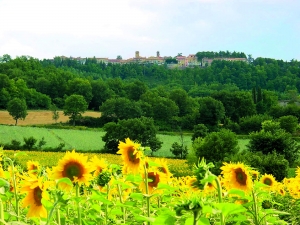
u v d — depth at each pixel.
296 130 121.94
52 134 110.00
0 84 152.50
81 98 134.75
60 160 5.01
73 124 133.38
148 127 99.25
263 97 162.00
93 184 5.93
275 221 4.91
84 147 98.56
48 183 4.55
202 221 3.34
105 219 5.09
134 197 5.15
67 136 108.81
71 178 5.01
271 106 153.38
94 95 168.88
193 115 139.00
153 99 146.25
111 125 97.69
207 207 3.24
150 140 97.81
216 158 60.50
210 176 3.86
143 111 142.75
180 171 48.66
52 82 168.50
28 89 154.50
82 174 5.03
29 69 188.50
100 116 144.38
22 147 87.62
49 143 99.50
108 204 5.14
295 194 8.84
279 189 10.23
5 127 114.88
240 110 149.00
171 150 91.12
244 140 112.81
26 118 135.50
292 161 64.56
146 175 5.72
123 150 6.02
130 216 5.77
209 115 135.75
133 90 173.38
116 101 140.38
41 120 134.38
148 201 5.06
